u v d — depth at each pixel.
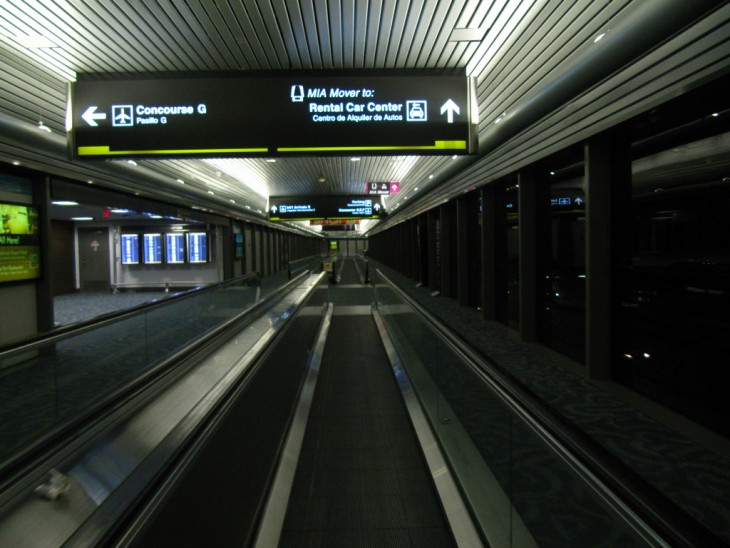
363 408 4.09
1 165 5.11
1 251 5.37
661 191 4.50
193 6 3.54
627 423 3.36
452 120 4.19
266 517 2.33
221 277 15.17
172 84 4.14
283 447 3.16
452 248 11.53
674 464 2.75
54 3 3.47
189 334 7.32
